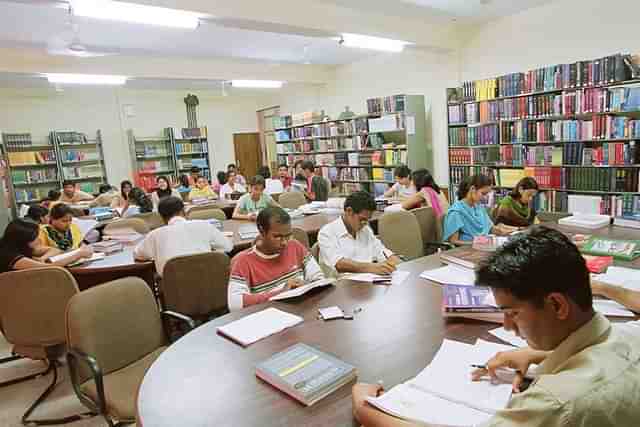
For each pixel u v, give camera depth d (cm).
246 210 461
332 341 131
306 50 635
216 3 374
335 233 244
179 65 638
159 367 123
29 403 242
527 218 338
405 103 603
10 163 736
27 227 266
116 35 497
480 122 525
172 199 297
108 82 633
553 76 440
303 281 198
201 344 136
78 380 168
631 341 69
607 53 432
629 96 383
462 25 547
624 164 398
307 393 100
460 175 560
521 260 68
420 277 188
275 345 132
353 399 97
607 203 414
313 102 860
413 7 468
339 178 756
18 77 571
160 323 199
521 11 497
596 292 139
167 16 371
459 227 310
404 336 131
